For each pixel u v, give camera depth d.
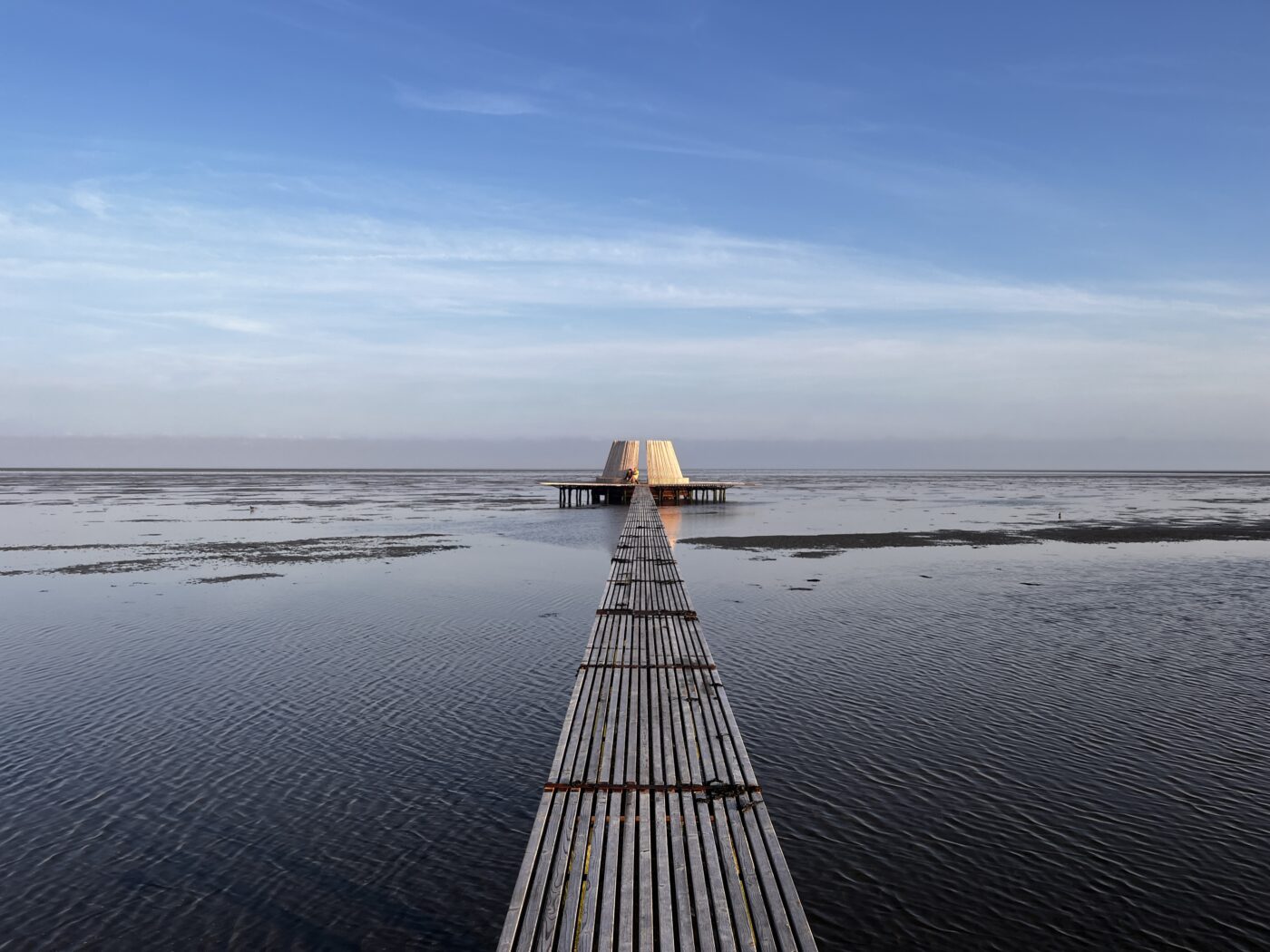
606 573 33.34
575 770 9.59
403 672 18.33
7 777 12.60
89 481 165.38
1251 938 8.52
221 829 10.98
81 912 9.08
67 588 30.11
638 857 7.67
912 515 67.94
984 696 16.28
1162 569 34.50
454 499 95.62
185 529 53.91
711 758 9.95
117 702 16.20
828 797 11.71
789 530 52.50
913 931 8.62
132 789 12.20
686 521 60.22
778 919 6.66
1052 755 13.27
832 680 17.42
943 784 12.15
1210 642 21.02
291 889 9.56
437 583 30.83
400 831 10.91
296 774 12.71
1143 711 15.44
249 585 30.52
